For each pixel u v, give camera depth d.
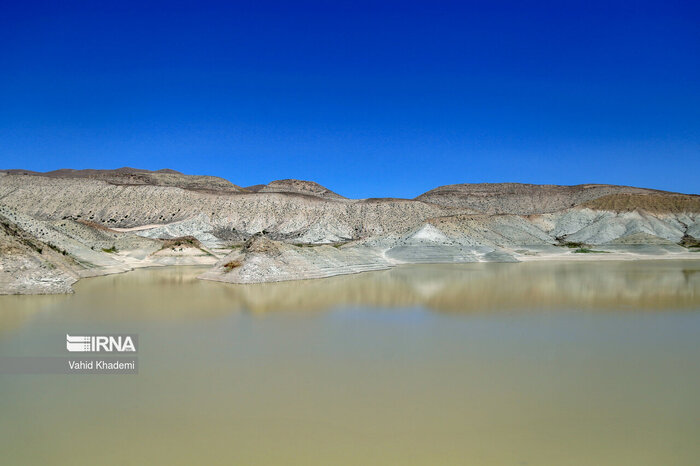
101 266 60.50
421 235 91.69
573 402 16.72
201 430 14.49
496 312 32.94
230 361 21.19
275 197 146.88
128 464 12.63
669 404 16.64
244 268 52.09
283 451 13.30
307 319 30.31
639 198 133.50
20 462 12.73
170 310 33.16
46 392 17.45
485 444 13.74
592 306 35.41
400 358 21.72
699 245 104.12
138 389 17.80
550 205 178.75
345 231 134.38
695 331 27.25
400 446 13.60
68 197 138.75
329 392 17.47
